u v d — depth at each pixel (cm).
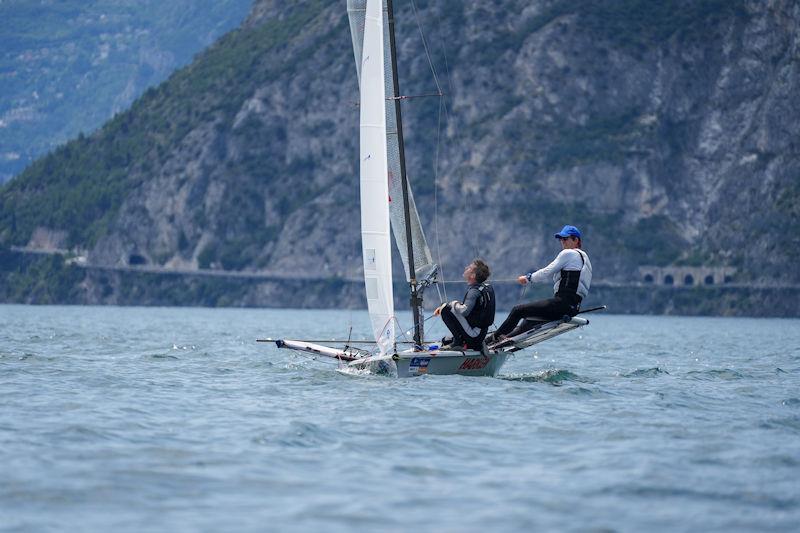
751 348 15512
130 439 4797
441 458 4453
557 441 4884
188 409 5831
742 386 7556
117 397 6350
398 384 6756
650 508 3619
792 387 7538
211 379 7544
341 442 4769
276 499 3691
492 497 3753
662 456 4519
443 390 6531
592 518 3481
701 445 4800
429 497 3741
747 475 4147
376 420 5384
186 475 4044
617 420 5525
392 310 7025
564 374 7838
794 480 4062
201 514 3475
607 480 4031
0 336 14812
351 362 7325
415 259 7231
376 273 7012
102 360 9350
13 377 7419
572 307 7031
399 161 7262
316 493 3784
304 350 7481
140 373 7994
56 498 3659
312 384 7025
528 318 7125
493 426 5250
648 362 10694
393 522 3400
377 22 7075
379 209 7012
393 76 7275
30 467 4119
